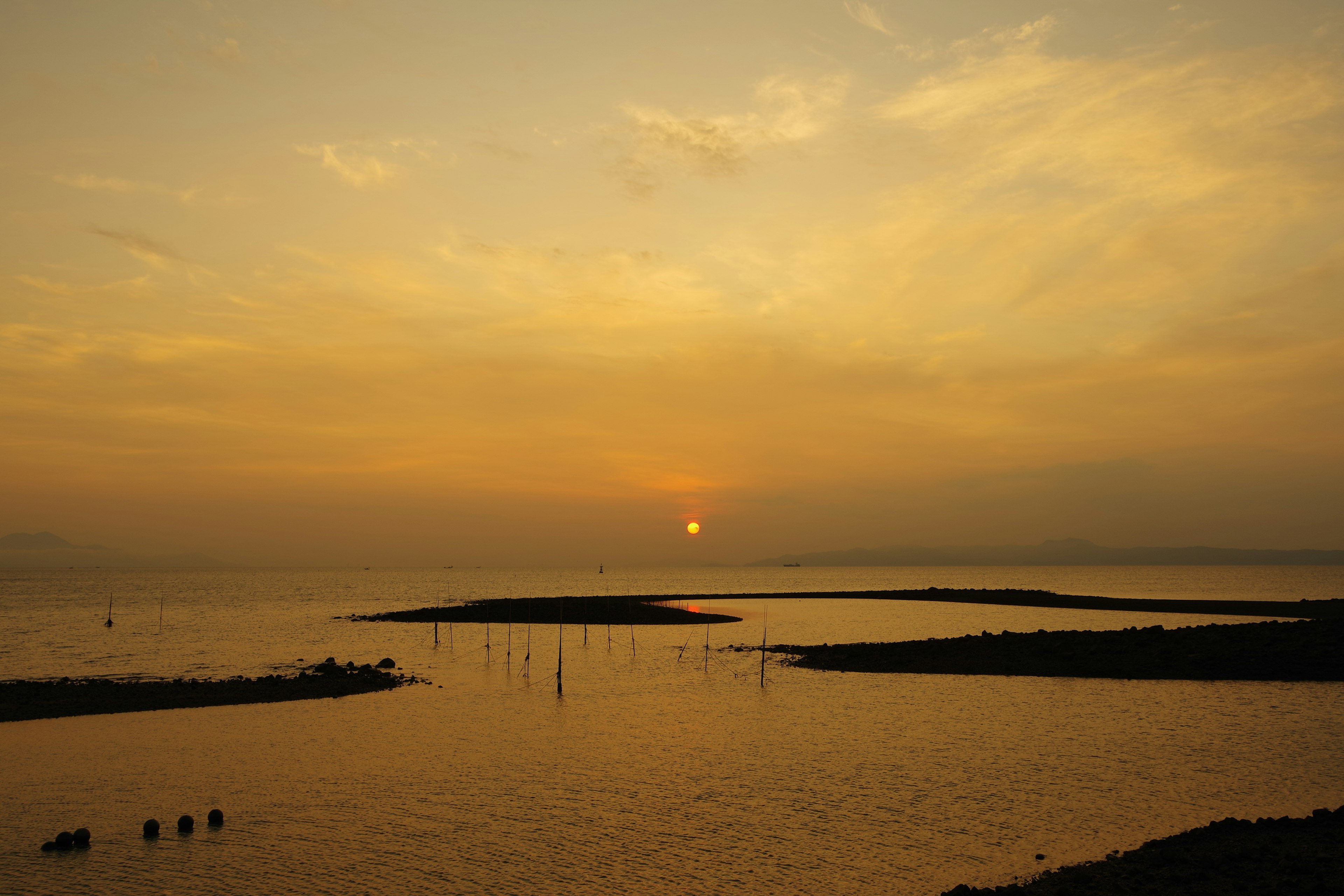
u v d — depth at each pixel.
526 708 51.19
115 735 43.19
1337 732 42.09
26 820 29.98
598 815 30.22
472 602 170.62
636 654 82.31
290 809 31.17
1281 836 25.14
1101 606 143.00
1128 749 39.06
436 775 35.72
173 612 152.12
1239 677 57.06
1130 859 24.06
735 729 44.56
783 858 25.97
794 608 153.00
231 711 49.69
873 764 37.03
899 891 23.31
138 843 27.62
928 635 100.56
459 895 23.38
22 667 72.50
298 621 129.00
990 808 30.55
